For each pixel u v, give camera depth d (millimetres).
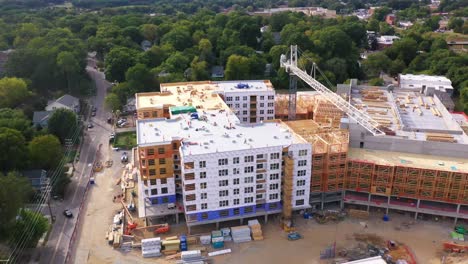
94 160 180125
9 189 118250
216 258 120000
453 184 131375
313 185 138125
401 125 154375
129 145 193625
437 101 181250
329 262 118312
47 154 158375
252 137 134375
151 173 132000
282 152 128750
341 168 137875
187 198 124562
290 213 134125
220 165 123688
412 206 138000
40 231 122188
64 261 119000
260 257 120438
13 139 154750
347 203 143000
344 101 161375
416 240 128250
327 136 144500
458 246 122812
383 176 135875
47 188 140500
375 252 121562
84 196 152625
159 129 139500
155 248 122312
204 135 135375
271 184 131625
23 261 117750
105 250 124000
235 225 134375
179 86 189375
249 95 181625
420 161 138375
